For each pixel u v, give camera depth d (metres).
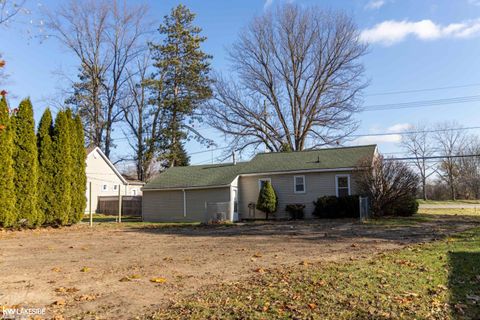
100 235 14.89
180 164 40.41
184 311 4.64
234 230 16.39
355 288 5.44
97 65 38.47
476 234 11.85
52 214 18.52
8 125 16.59
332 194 23.03
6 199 16.41
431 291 5.36
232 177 24.89
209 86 39.41
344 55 34.56
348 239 11.83
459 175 55.84
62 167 19.02
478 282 5.80
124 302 5.13
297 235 13.44
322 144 35.34
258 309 4.64
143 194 27.56
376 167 20.17
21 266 7.84
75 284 6.18
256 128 36.03
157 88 39.06
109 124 40.19
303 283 5.75
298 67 35.53
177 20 40.12
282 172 24.05
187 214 25.78
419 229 14.54
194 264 7.88
